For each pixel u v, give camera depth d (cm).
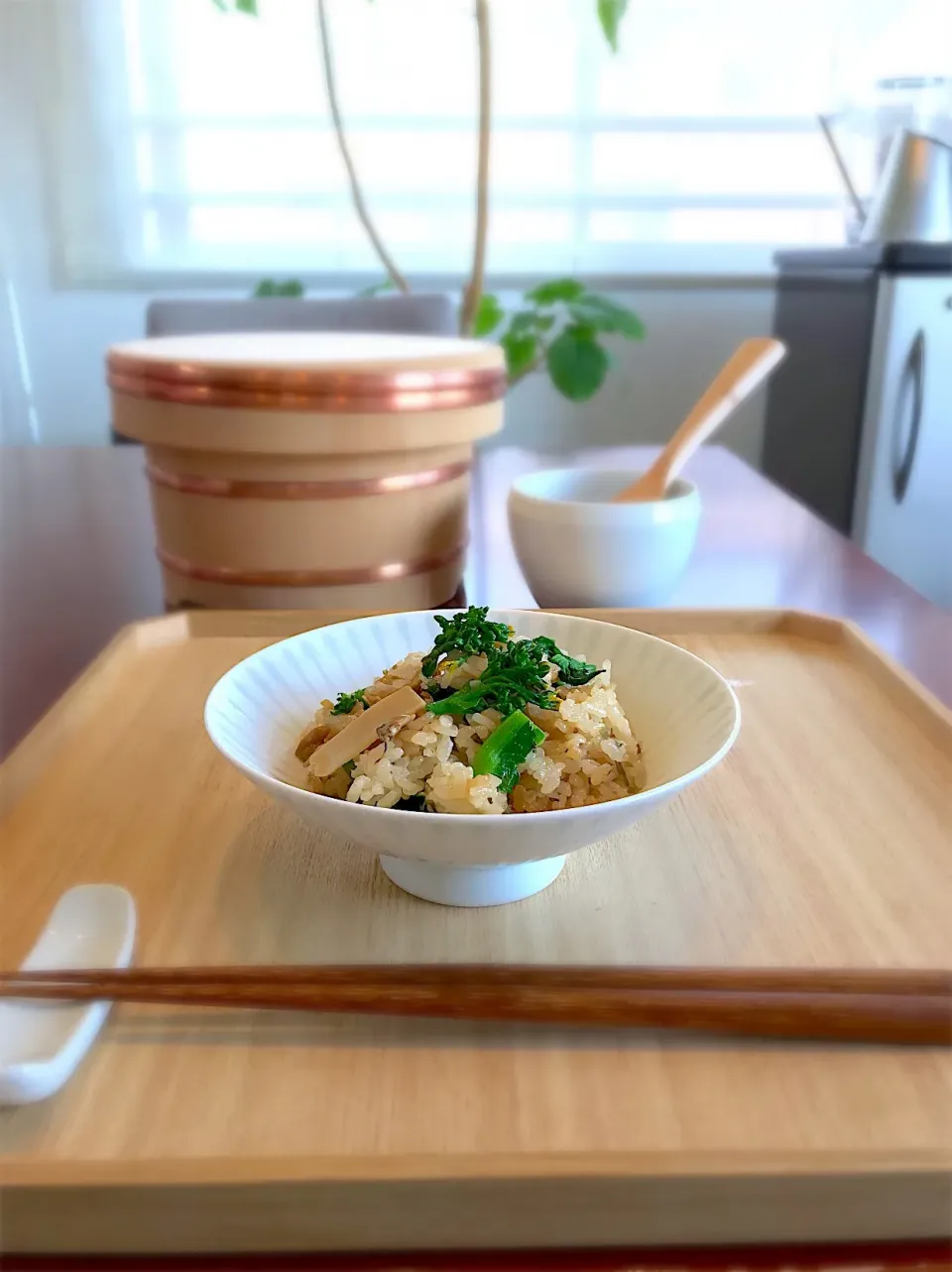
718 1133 22
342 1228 21
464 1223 21
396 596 53
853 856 33
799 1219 21
